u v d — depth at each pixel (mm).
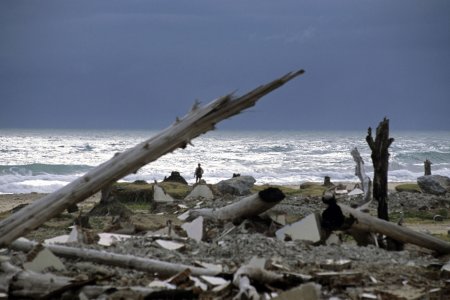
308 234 32844
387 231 33812
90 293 21812
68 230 41219
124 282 23766
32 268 24719
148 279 24672
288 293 20578
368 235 34531
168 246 29922
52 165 179500
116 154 25641
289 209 38531
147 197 74688
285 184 148250
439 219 59375
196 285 23391
